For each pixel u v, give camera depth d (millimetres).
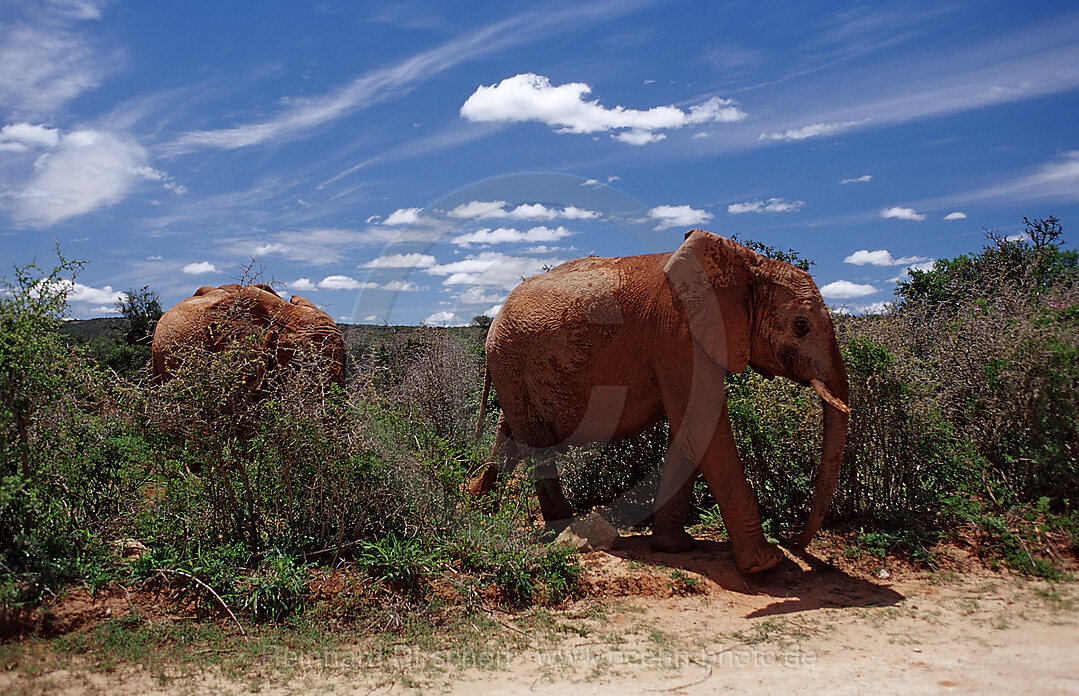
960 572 6660
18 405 6230
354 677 4883
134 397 6648
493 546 6512
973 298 10500
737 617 5922
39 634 5328
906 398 7672
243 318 8961
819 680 4664
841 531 7637
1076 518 6992
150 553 6199
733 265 6992
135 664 4996
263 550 6492
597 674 4895
